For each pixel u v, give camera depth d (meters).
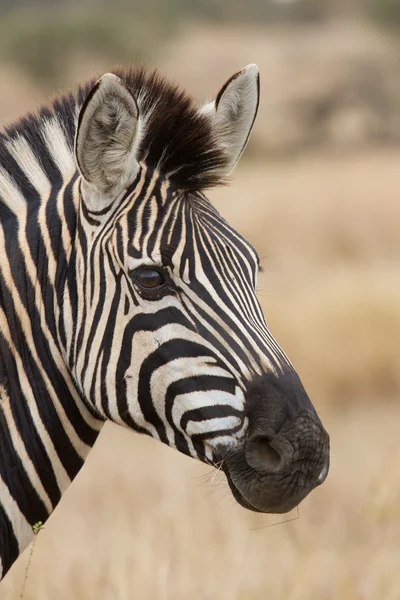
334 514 15.13
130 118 7.24
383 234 42.28
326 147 88.38
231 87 8.07
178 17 144.62
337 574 12.97
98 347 7.39
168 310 7.23
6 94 86.44
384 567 12.75
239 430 7.12
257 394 7.12
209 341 7.20
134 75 7.79
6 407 7.59
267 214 45.19
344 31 125.38
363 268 34.06
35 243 7.77
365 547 14.15
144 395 7.28
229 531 14.21
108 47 98.19
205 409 7.15
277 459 7.07
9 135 8.11
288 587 12.29
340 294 26.84
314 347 25.55
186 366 7.18
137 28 106.69
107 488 17.86
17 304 7.69
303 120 92.44
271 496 7.05
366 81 96.31
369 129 91.31
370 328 25.53
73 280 7.59
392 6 126.62
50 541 14.82
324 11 141.75
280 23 148.75
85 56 97.88
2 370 7.60
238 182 58.62
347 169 59.47
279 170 68.38
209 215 7.64
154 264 7.23
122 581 11.50
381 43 112.44
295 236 42.56
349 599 12.16
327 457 7.23
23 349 7.66
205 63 109.00
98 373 7.39
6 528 7.61
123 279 7.32
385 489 13.98
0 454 7.56
